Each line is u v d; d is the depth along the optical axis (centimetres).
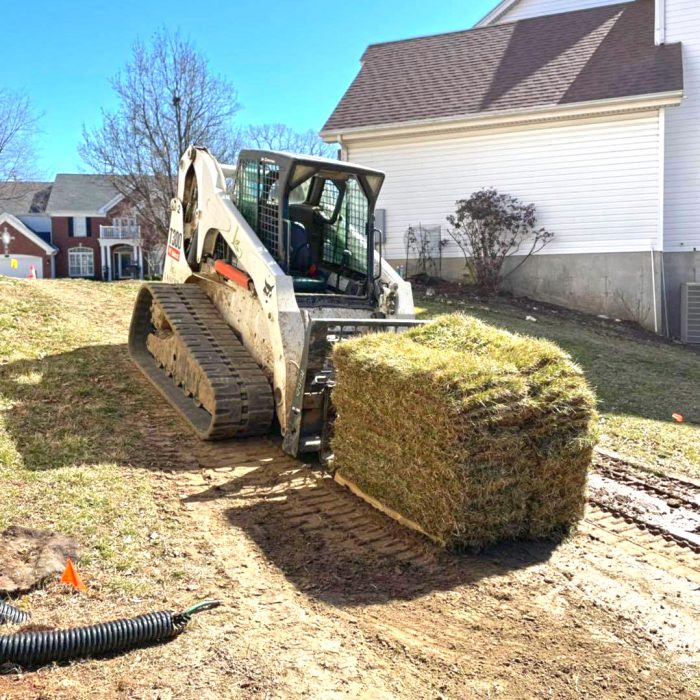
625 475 658
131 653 318
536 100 1700
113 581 382
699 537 514
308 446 596
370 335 559
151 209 2758
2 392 705
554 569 445
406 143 1841
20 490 482
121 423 661
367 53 2173
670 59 1658
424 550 455
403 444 484
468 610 385
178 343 759
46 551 394
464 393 441
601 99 1602
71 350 899
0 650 295
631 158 1622
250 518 491
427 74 1977
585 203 1672
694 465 693
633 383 1039
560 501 491
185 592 381
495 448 446
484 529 455
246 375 655
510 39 2005
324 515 505
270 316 638
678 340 1571
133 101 2706
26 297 1149
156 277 3562
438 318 577
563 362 501
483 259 1733
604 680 327
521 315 1523
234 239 716
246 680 304
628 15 1917
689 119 1683
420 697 304
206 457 607
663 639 368
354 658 331
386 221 1877
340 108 1941
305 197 791
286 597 387
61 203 4625
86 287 1405
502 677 324
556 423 473
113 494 496
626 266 1641
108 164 2727
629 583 433
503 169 1745
